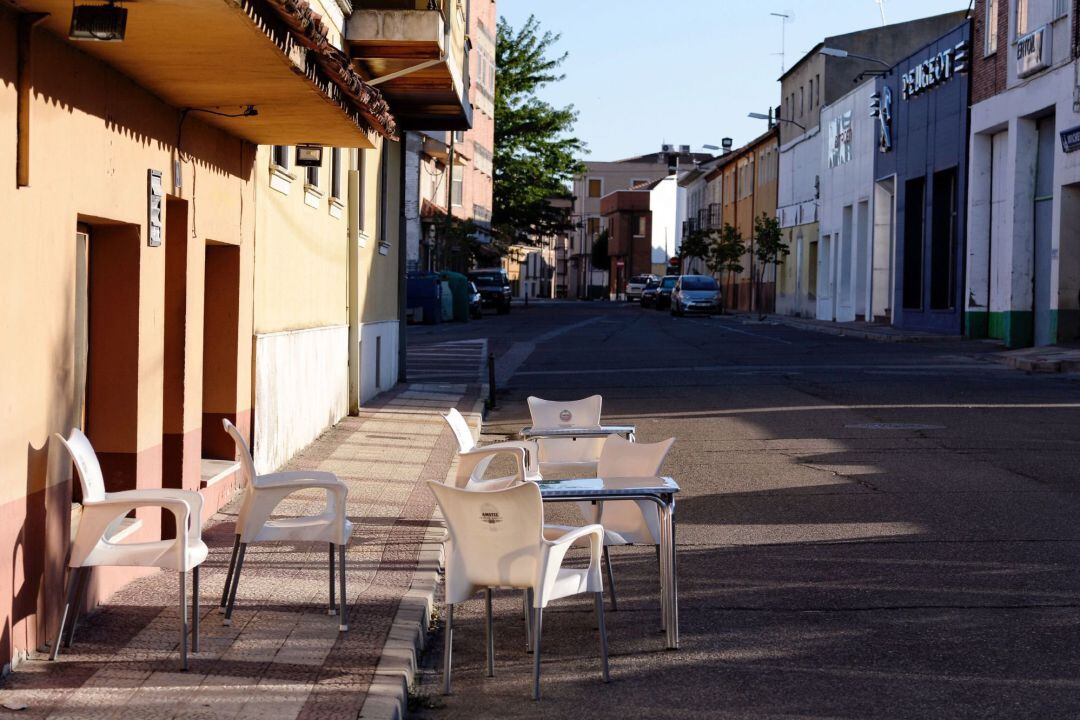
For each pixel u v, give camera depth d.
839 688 5.91
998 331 33.38
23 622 5.90
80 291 7.68
